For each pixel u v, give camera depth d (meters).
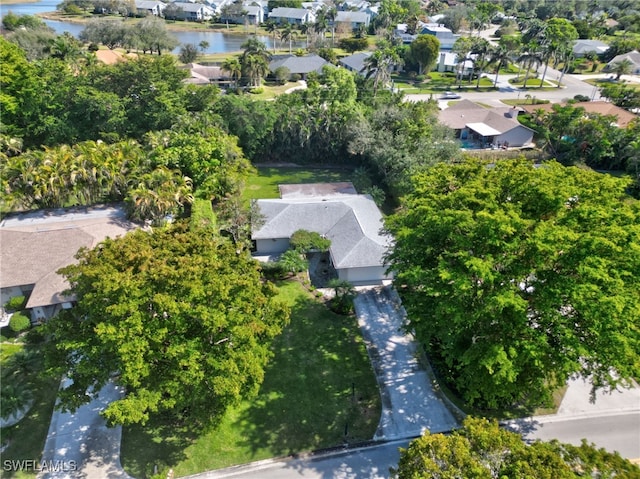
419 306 29.34
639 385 32.50
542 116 77.12
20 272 37.91
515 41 118.81
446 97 101.06
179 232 31.92
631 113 81.69
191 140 53.88
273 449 27.69
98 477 25.88
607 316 23.42
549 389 26.69
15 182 47.25
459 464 19.56
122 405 23.17
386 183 58.88
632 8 188.25
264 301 27.64
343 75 72.19
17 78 63.06
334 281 40.34
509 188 29.23
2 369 30.11
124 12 179.00
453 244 28.72
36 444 27.59
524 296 27.28
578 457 20.47
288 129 68.19
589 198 27.86
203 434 27.80
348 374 33.00
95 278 25.66
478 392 28.17
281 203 50.03
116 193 50.84
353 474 26.33
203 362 25.41
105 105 64.00
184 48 115.62
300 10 169.12
